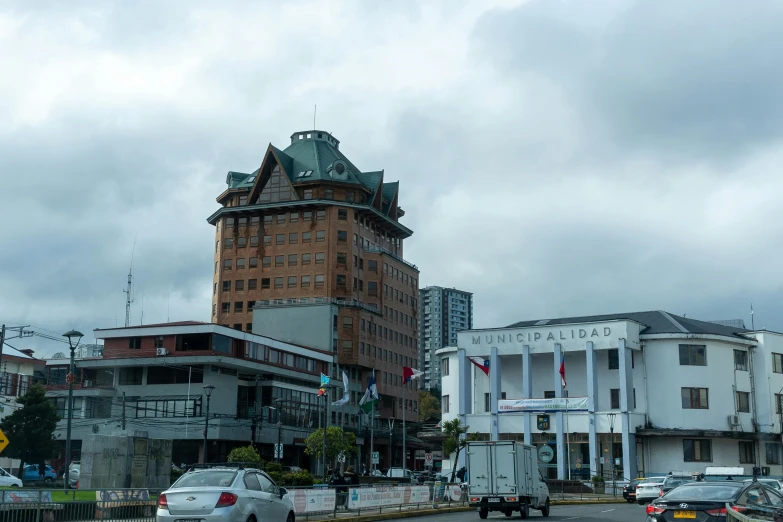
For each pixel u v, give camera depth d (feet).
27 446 212.43
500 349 226.99
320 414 314.35
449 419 241.35
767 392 224.74
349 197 418.10
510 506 110.11
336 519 100.07
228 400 264.72
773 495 65.36
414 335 441.27
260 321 364.79
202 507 59.21
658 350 218.38
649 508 62.39
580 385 224.74
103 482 104.78
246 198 422.00
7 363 253.85
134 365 260.01
